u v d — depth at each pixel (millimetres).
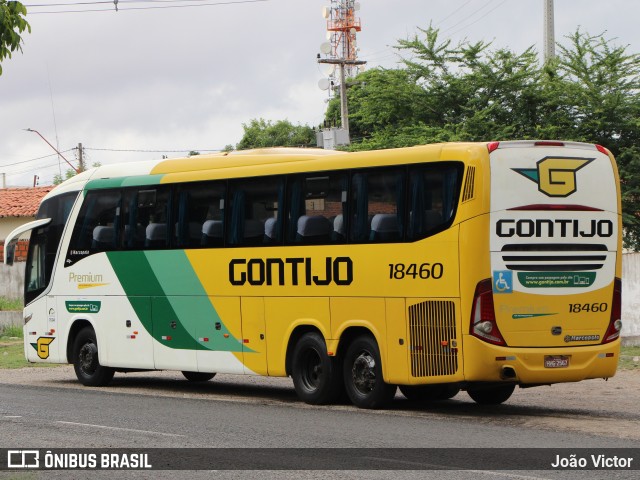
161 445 13352
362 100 50719
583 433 14180
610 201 16750
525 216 16047
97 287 22594
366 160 17469
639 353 26609
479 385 16422
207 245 20188
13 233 24188
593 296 16531
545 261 16156
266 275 19031
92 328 22984
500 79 45562
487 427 14891
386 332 17031
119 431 14695
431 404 18594
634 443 13141
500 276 15875
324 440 13570
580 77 44656
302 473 11234
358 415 16562
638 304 28828
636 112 43562
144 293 21453
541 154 16234
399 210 16922
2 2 12586
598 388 21031
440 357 16234
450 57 47125
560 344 16250
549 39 45156
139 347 21594
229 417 16312
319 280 18094
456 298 16000
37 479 11219
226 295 19766
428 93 47219
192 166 20750
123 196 22109
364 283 17359
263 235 19125
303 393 18469
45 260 23984
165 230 21062
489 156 15938
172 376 26141
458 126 44625
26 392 21422
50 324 23797
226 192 19875
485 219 15812
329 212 18031
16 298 41719
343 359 18062
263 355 19109
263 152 19578
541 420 15844
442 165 16359
